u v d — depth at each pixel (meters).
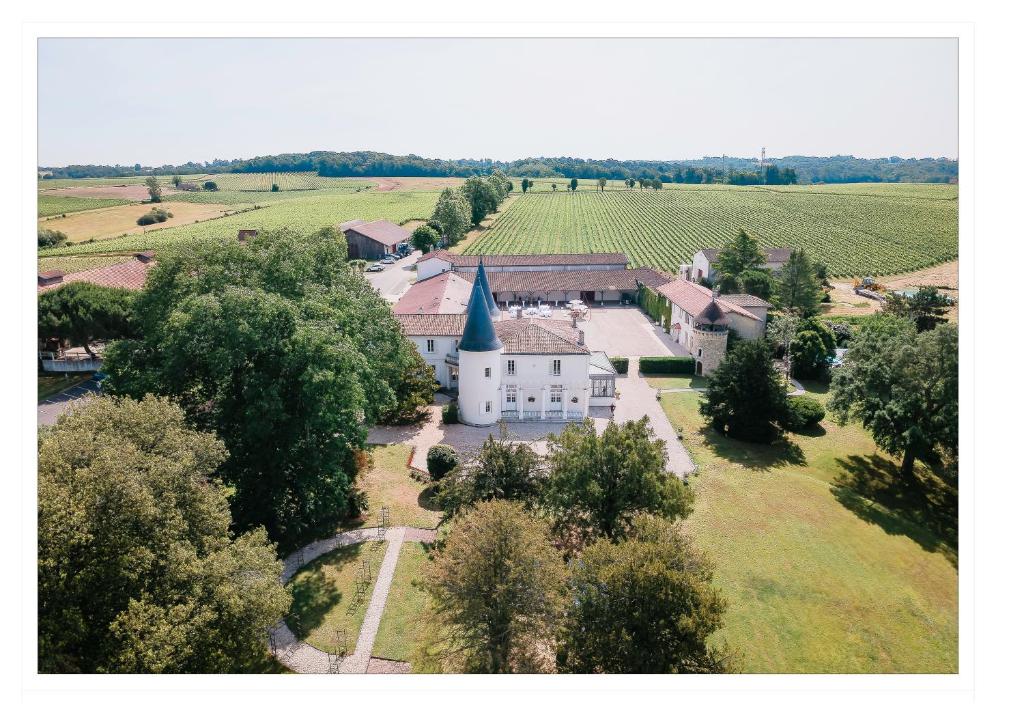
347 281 55.31
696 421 63.34
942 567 41.25
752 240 108.06
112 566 24.02
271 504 40.00
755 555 41.19
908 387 50.38
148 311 44.47
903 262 147.00
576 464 35.94
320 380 37.66
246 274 44.84
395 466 50.75
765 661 32.84
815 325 79.19
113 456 25.33
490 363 58.62
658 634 26.17
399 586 36.47
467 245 174.75
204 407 43.44
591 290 115.56
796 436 60.69
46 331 65.06
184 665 24.38
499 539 27.91
